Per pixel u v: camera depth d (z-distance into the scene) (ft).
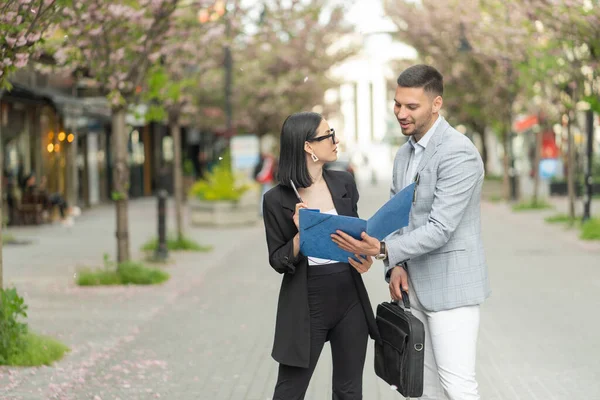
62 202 95.76
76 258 61.77
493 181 127.13
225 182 94.02
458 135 17.15
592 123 75.51
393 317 17.33
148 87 50.08
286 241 17.47
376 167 300.81
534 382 26.55
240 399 24.90
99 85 47.98
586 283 45.91
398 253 16.57
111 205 133.08
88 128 116.67
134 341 33.27
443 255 17.21
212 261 60.80
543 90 77.97
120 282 48.32
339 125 155.53
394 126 274.98
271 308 40.63
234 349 31.65
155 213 115.44
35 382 26.73
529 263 54.70
